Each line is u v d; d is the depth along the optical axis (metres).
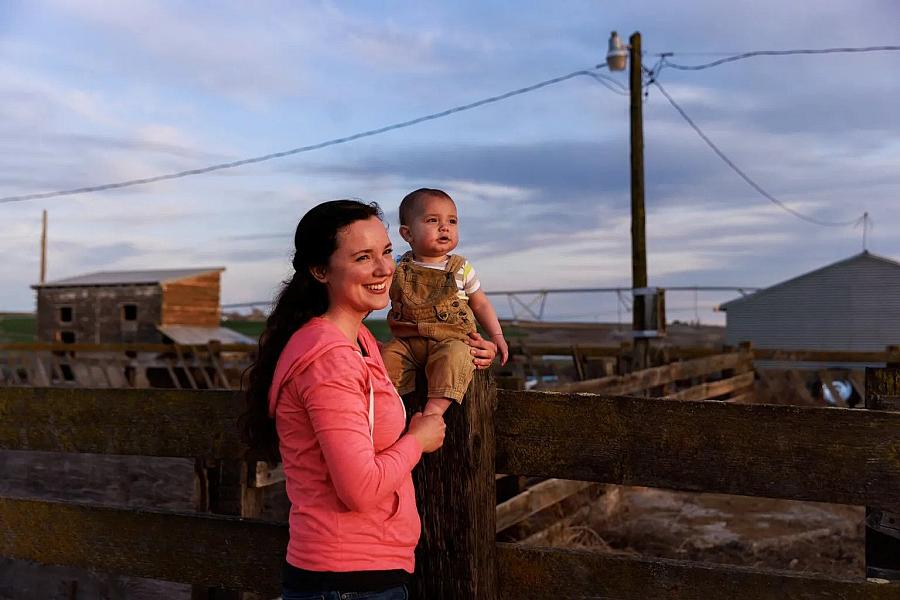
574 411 2.60
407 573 2.22
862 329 34.44
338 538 2.09
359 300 2.20
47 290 31.17
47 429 3.36
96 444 3.27
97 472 5.63
